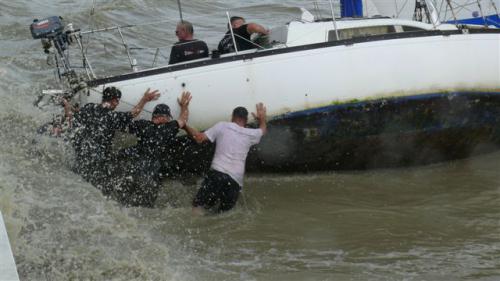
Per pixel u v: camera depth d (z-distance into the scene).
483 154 14.54
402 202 12.28
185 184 12.71
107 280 9.02
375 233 11.00
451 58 12.70
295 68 12.03
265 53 12.00
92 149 11.73
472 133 13.56
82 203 11.14
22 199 10.72
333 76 12.14
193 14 27.72
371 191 12.77
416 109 12.66
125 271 9.29
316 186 12.95
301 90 12.08
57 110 12.55
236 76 11.91
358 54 12.23
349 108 12.30
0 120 12.91
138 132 11.67
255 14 26.20
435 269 9.74
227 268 9.69
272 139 12.36
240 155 11.64
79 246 9.88
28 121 12.95
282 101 12.06
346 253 10.31
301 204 12.17
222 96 11.94
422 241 10.73
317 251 10.38
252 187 12.88
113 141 12.22
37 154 12.03
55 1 28.42
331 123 12.38
